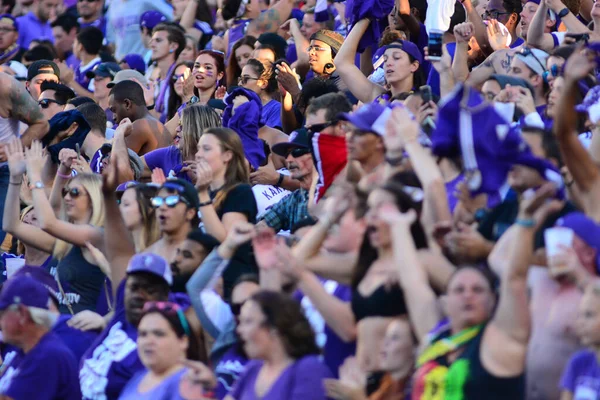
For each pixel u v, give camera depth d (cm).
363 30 2662
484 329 1459
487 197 1755
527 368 1516
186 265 2008
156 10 4306
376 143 1923
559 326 1516
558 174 1664
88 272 2203
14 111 2656
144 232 2175
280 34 3566
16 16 4588
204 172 2089
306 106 2728
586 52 1648
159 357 1720
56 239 2306
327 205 1795
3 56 4012
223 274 1970
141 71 3859
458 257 1630
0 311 1895
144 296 1878
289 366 1536
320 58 2898
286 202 2352
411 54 2480
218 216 2161
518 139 1706
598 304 1381
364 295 1639
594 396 1377
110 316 2070
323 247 1773
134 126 2944
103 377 1884
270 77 2986
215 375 1725
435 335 1508
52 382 1877
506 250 1533
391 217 1622
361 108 1975
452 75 2231
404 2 2817
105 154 2677
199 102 3130
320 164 2144
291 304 1557
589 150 1931
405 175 1797
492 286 1477
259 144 2588
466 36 2438
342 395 1541
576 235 1477
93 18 4544
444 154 1794
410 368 1561
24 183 2786
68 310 2192
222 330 1838
